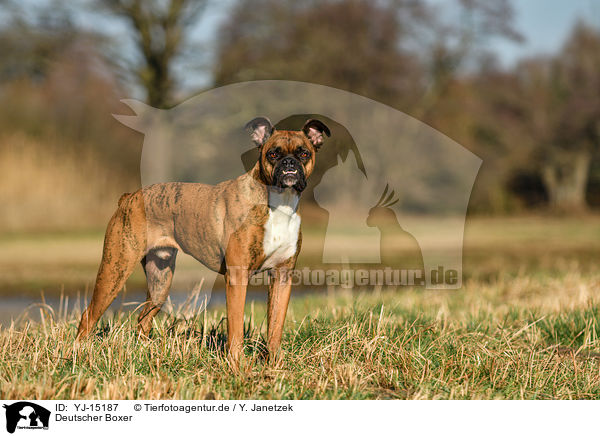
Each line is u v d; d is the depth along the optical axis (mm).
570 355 8398
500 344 8383
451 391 6762
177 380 6914
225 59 42938
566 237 34188
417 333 8438
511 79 57906
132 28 45188
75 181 34375
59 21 45875
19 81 43781
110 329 8250
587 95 56188
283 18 45000
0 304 13883
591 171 60344
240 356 7238
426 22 49875
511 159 57406
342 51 43719
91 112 40812
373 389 6992
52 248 25250
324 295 14797
